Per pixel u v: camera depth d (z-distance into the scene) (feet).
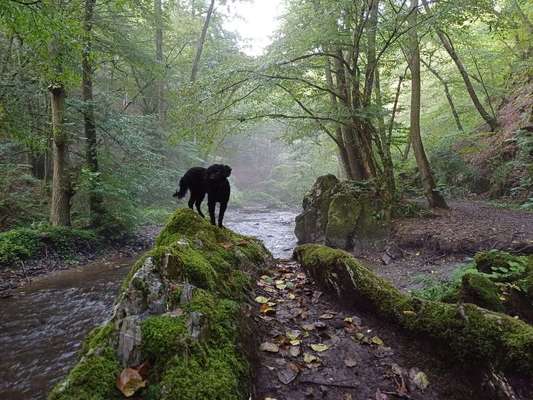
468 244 26.22
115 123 38.88
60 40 23.32
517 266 14.16
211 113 30.89
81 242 35.88
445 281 18.88
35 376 14.67
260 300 12.13
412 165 55.36
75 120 38.34
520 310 12.75
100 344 7.51
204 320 8.20
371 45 31.27
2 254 29.43
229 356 7.87
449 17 26.55
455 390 8.44
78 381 6.75
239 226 58.75
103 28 37.11
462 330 8.77
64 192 36.96
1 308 21.99
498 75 57.82
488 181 44.29
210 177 15.65
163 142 55.31
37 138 33.65
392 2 33.19
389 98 42.04
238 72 29.73
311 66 34.22
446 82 50.57
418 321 9.75
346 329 10.91
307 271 14.49
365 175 41.96
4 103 31.09
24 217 39.47
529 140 35.73
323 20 29.81
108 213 39.91
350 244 34.91
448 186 44.88
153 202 59.98
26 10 18.97
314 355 9.73
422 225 31.81
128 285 8.54
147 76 56.34
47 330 19.04
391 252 30.68
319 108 38.96
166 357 7.29
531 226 27.07
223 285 10.79
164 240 13.04
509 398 7.49
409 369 9.19
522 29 44.80
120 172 40.65
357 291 11.66
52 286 26.37
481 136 49.88
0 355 16.37
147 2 44.47
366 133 35.40
